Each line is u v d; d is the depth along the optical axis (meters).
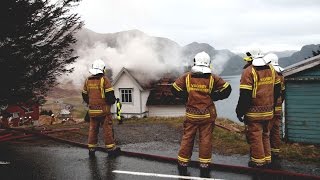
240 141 8.12
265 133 5.96
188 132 5.98
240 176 5.63
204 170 5.90
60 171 6.14
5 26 9.02
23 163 6.73
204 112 5.82
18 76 9.48
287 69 8.33
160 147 7.88
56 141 8.90
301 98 8.35
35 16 9.67
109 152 7.20
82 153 7.46
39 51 9.83
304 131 8.34
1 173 6.09
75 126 12.65
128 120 17.23
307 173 5.57
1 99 9.87
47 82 10.44
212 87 5.85
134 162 6.61
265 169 5.71
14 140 9.11
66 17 10.35
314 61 8.05
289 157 6.57
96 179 5.66
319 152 6.94
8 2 8.85
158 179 5.57
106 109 7.16
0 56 9.23
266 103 5.74
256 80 5.67
